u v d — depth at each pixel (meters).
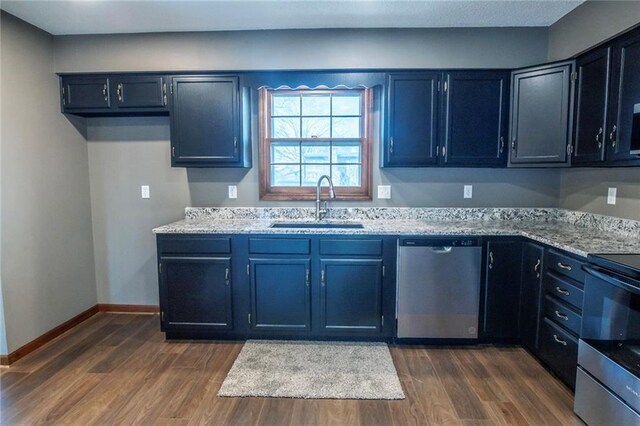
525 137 2.81
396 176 3.24
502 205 3.23
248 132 3.15
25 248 2.70
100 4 2.52
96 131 3.34
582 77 2.50
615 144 2.18
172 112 2.98
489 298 2.72
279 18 2.78
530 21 2.85
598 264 1.86
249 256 2.77
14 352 2.58
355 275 2.75
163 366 2.50
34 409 2.05
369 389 2.21
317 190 3.17
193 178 3.33
